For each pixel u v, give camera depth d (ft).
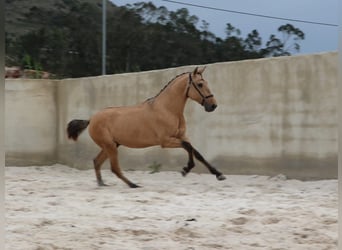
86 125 32.94
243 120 35.45
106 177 38.32
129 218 21.08
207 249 16.16
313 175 31.91
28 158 47.65
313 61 31.99
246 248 16.29
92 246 16.29
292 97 32.99
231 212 22.22
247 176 34.78
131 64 95.40
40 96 47.98
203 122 37.68
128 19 98.12
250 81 35.12
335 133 30.91
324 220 20.07
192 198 26.61
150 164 40.55
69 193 28.73
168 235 18.01
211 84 37.24
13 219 20.61
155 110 31.19
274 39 92.27
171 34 98.73
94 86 44.60
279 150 33.55
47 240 17.02
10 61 68.23
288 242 16.99
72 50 92.84
